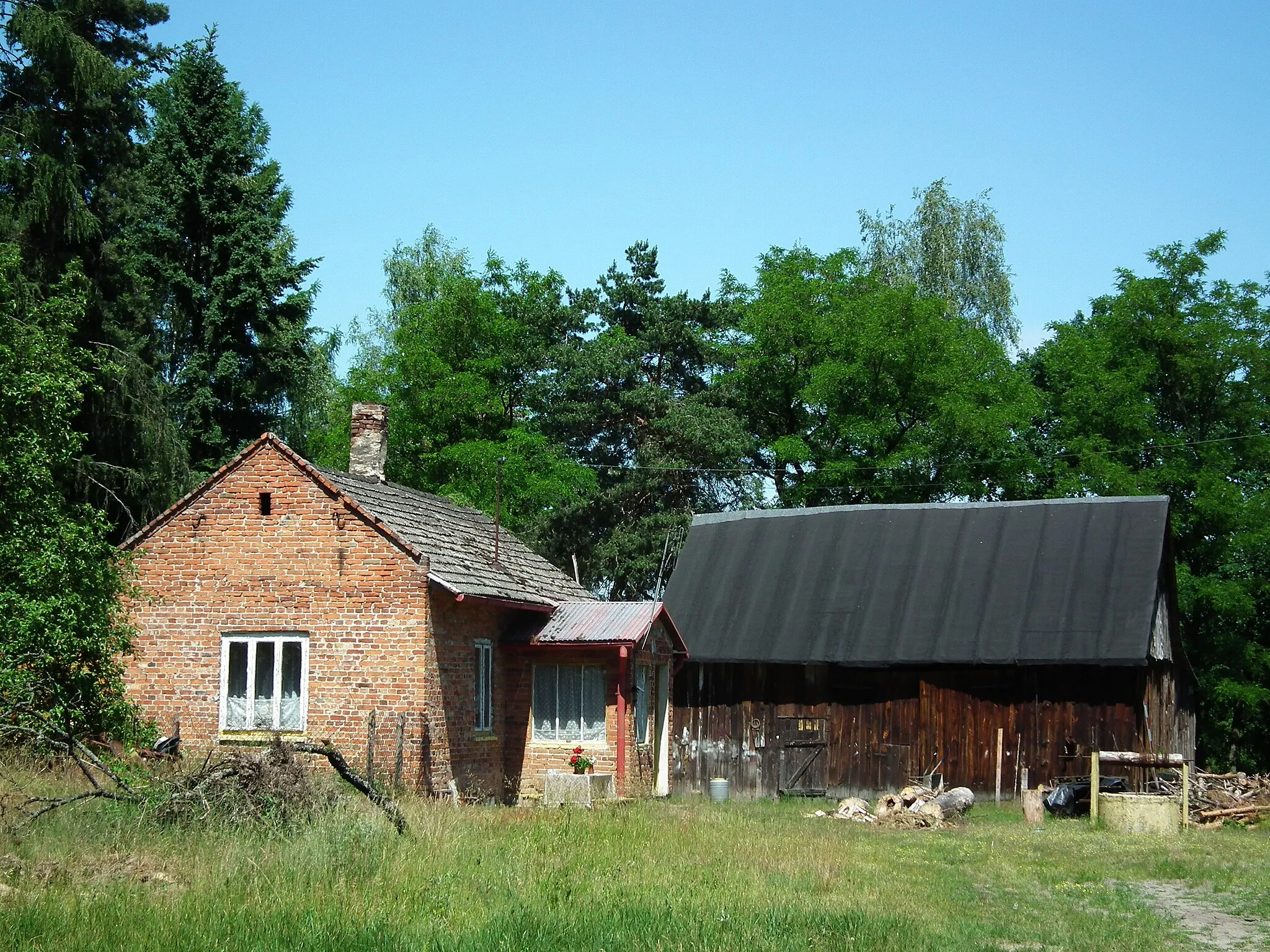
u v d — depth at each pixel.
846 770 29.08
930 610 29.36
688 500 52.12
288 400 41.56
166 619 23.56
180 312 39.31
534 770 25.64
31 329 21.73
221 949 9.98
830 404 45.53
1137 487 40.22
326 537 23.19
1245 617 39.44
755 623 30.73
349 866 13.03
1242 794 26.50
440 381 48.97
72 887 11.80
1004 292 50.38
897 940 11.30
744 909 12.18
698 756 30.23
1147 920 13.66
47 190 28.97
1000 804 27.53
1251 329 42.47
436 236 58.59
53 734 17.62
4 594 19.06
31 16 29.12
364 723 22.55
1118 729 27.06
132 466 31.86
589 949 10.51
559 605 27.30
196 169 39.59
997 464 44.12
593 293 58.12
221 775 15.73
